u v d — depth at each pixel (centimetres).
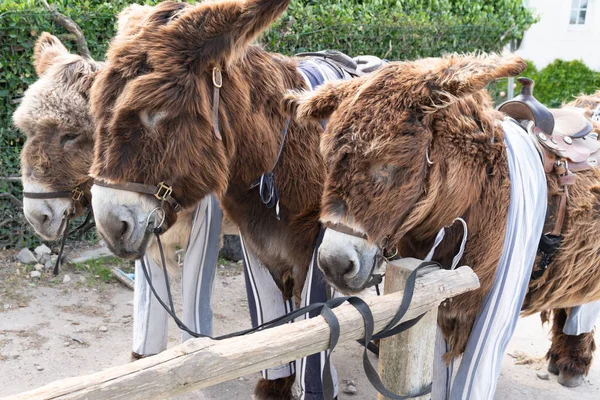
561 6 1291
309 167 241
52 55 299
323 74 265
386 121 173
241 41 207
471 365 194
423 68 183
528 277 196
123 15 240
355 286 184
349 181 175
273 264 261
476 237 196
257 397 300
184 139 202
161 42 202
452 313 204
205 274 274
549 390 329
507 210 194
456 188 184
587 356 328
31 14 422
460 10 722
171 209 213
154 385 120
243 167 234
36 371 323
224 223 320
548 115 220
